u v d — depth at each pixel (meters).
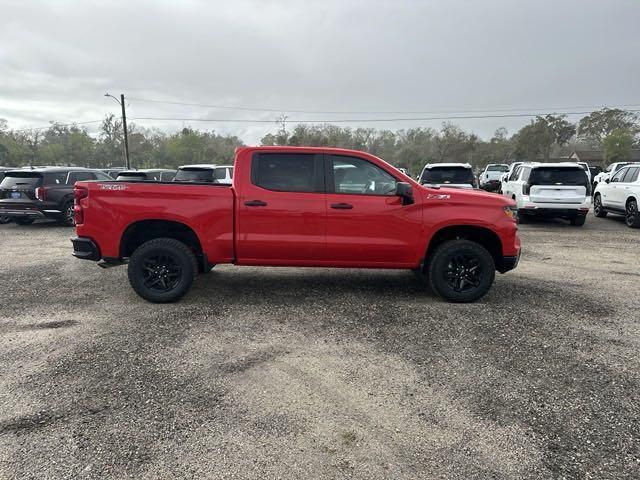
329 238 5.50
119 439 2.88
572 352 4.20
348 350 4.25
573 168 12.54
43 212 12.16
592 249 9.48
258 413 3.19
